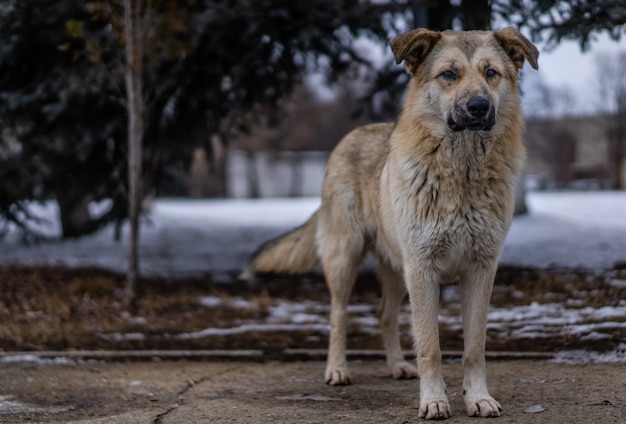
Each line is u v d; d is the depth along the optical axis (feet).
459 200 13.50
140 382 16.84
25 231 40.50
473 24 26.23
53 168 34.45
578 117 133.59
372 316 23.88
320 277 31.48
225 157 116.88
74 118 30.83
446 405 13.10
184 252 39.01
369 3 28.53
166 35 25.79
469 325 13.83
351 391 15.74
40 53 30.83
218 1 28.22
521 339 19.35
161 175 36.50
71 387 16.42
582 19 24.20
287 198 112.78
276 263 19.67
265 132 113.60
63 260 36.14
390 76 33.35
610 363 17.02
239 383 16.71
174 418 13.61
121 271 32.78
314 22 28.35
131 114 25.63
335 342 17.04
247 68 30.48
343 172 17.62
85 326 22.84
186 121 32.73
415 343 13.85
